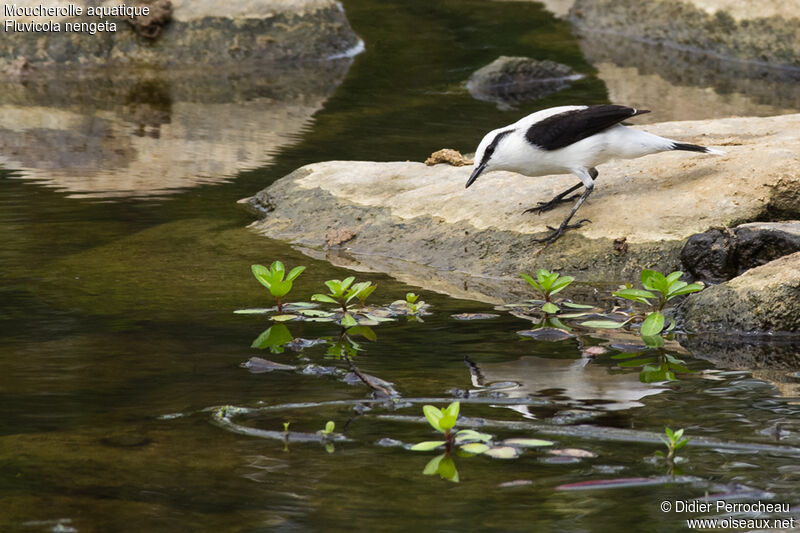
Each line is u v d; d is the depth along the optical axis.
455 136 17.50
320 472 6.38
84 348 8.79
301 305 10.24
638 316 9.91
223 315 9.85
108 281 10.89
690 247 10.73
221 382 7.98
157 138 17.47
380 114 19.28
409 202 13.14
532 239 11.75
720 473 6.34
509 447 6.72
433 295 10.69
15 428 7.00
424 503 5.97
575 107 11.52
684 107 19.45
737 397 7.68
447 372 8.28
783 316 9.28
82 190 14.47
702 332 9.46
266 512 5.84
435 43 25.39
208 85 21.70
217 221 13.36
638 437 6.89
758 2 24.00
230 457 6.58
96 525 5.67
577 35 26.25
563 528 5.69
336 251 12.44
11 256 11.66
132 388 7.82
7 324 9.44
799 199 11.48
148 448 6.69
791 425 7.08
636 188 12.14
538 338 9.24
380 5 29.00
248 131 18.00
